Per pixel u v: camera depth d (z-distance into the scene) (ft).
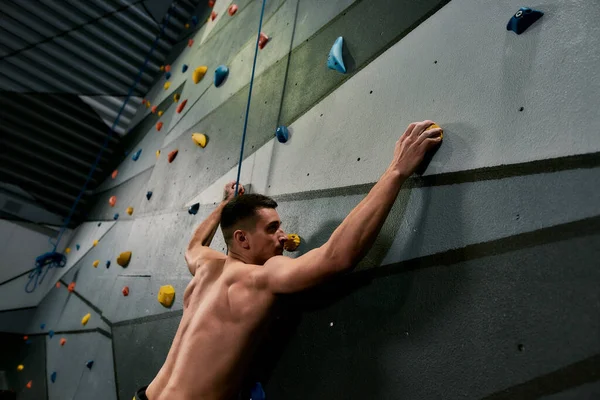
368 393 3.43
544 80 3.23
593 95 2.88
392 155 4.19
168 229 8.13
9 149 14.17
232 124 7.78
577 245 2.65
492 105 3.52
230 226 4.29
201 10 15.03
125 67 15.31
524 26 3.51
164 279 7.19
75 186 15.26
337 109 5.30
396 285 3.62
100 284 10.05
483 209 3.26
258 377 4.49
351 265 3.35
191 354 3.67
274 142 6.23
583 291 2.53
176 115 11.01
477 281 3.09
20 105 13.98
